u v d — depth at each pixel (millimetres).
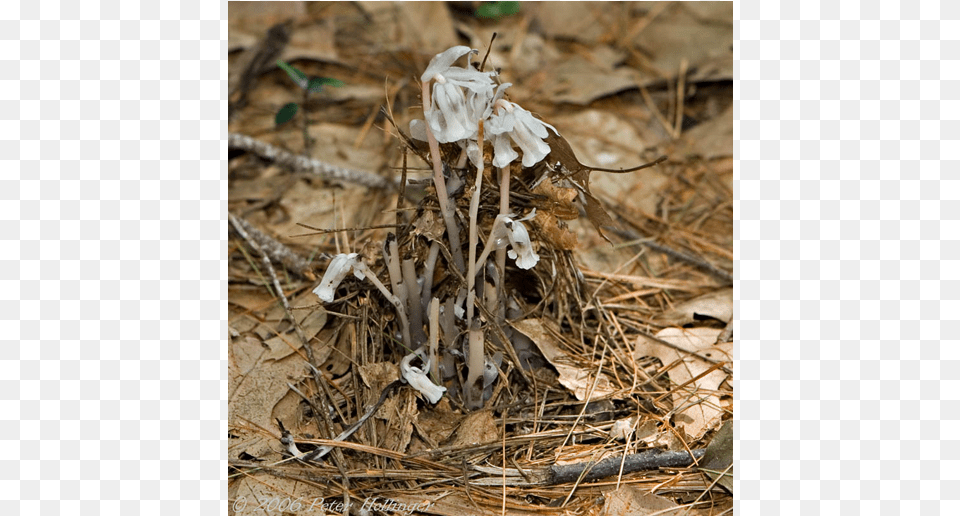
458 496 801
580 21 1243
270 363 856
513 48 1189
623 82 1103
